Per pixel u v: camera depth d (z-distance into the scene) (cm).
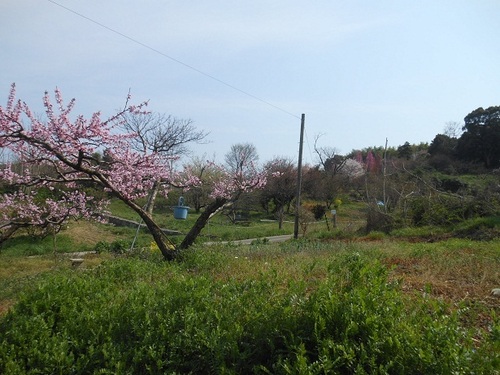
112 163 1005
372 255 891
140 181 1096
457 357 273
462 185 2323
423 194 1995
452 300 492
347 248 1101
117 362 368
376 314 336
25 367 385
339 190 4247
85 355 387
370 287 397
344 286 437
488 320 425
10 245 1864
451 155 3834
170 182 1250
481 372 267
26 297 503
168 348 378
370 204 2072
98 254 1581
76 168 912
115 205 3500
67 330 425
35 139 862
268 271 666
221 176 1576
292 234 2797
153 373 357
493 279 613
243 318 399
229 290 484
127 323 428
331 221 3328
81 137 909
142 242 1977
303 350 305
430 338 296
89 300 521
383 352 297
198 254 886
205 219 1030
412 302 423
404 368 282
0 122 834
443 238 1391
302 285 443
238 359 344
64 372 375
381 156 5794
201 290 464
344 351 296
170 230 2534
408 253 917
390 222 1912
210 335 369
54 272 969
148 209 1168
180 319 407
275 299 431
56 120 894
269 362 337
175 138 1611
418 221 1823
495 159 3503
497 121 3491
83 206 1241
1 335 428
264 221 3809
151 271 765
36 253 1773
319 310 353
